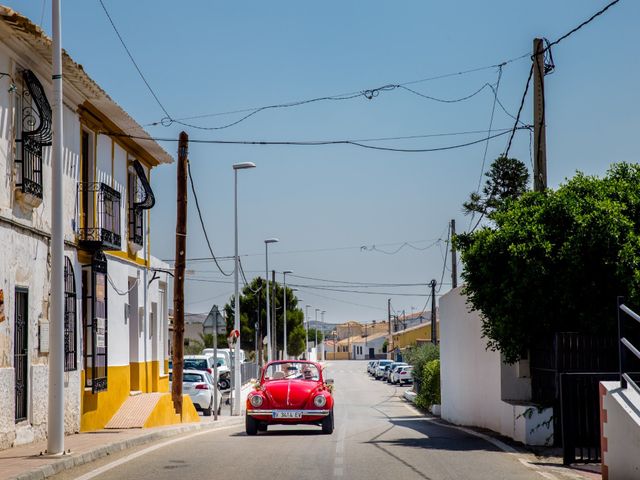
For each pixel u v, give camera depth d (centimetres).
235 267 4097
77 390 1928
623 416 984
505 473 1145
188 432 2200
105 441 1603
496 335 1800
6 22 1484
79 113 2014
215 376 3164
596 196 1712
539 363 1803
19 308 1598
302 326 9606
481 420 2367
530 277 1652
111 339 2248
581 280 1647
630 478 961
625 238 1619
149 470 1193
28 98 1659
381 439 1780
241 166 4106
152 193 2575
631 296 1595
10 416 1495
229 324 8588
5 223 1527
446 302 3131
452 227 4603
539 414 1631
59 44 1327
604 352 1630
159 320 2920
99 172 2188
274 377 2041
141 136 2420
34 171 1661
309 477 1102
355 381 8919
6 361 1504
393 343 13188
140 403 2353
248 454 1394
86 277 2070
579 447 1345
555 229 1688
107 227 2156
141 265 2605
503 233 1714
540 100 2033
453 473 1141
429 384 3816
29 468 1145
